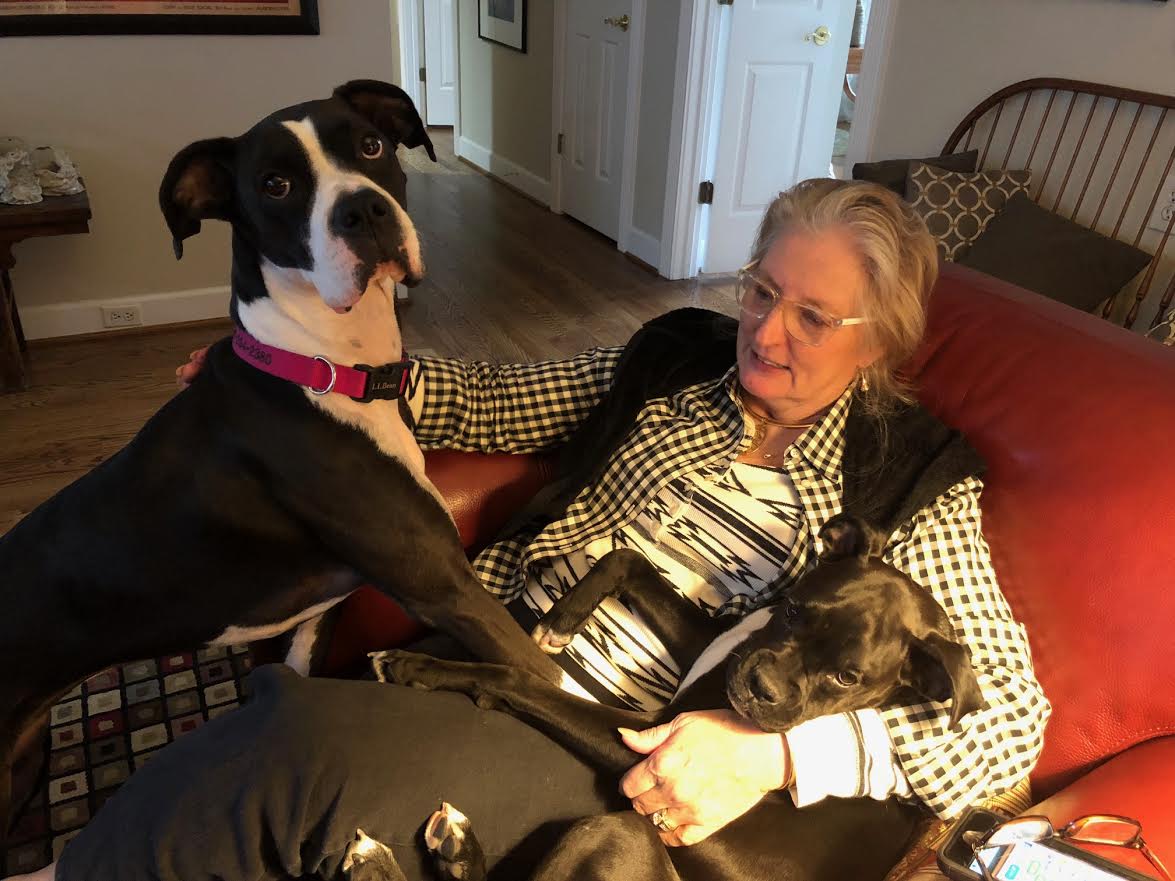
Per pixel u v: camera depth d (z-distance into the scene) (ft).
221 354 4.25
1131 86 9.25
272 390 4.04
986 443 4.09
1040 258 9.10
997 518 3.96
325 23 11.89
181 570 4.16
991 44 10.55
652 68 14.38
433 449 5.12
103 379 10.97
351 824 3.25
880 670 3.43
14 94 10.87
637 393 4.71
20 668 4.14
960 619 3.67
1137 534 3.56
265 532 4.22
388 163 4.11
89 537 4.07
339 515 4.15
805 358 3.95
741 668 3.51
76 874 3.24
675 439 4.42
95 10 10.78
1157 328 7.40
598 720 3.73
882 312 3.91
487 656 4.29
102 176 11.54
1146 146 9.25
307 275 3.87
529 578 4.79
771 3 13.44
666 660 4.25
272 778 3.21
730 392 4.42
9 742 4.21
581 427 4.94
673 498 4.39
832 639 3.44
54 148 10.88
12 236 9.80
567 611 4.31
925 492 3.85
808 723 3.46
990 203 9.84
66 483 8.91
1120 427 3.76
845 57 14.33
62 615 4.13
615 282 14.65
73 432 9.80
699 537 4.33
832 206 3.88
